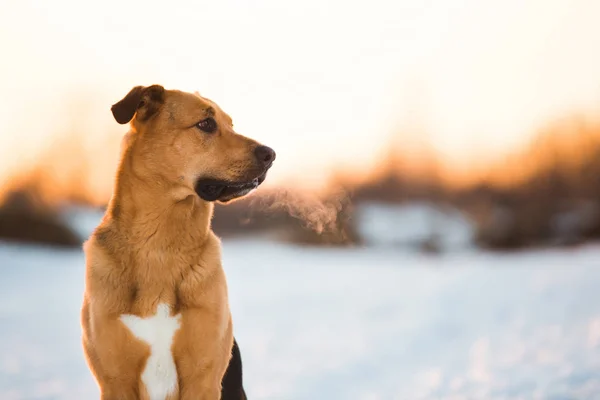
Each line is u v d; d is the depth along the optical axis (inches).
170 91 181.8
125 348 165.9
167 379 169.6
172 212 170.7
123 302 165.8
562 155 1058.7
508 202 1076.5
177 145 175.0
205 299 170.4
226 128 184.2
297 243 1039.6
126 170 175.0
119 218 172.1
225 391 190.7
